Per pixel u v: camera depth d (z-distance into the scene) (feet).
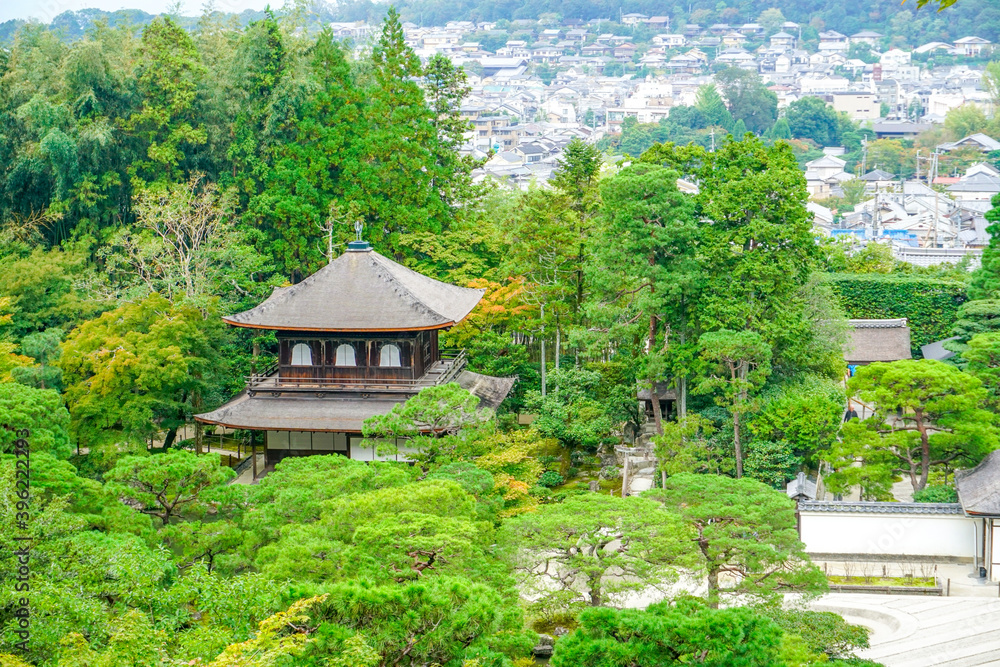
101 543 97.81
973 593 133.39
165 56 235.40
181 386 181.06
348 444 172.04
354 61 279.90
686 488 126.52
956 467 156.35
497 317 202.80
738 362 175.32
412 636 84.38
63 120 224.94
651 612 86.02
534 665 112.98
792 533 119.85
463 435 145.89
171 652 82.02
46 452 131.64
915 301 244.63
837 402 174.40
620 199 178.91
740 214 176.65
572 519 115.65
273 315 174.91
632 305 188.24
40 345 186.91
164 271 212.43
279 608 85.87
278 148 231.91
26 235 227.81
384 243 233.14
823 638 108.88
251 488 129.08
